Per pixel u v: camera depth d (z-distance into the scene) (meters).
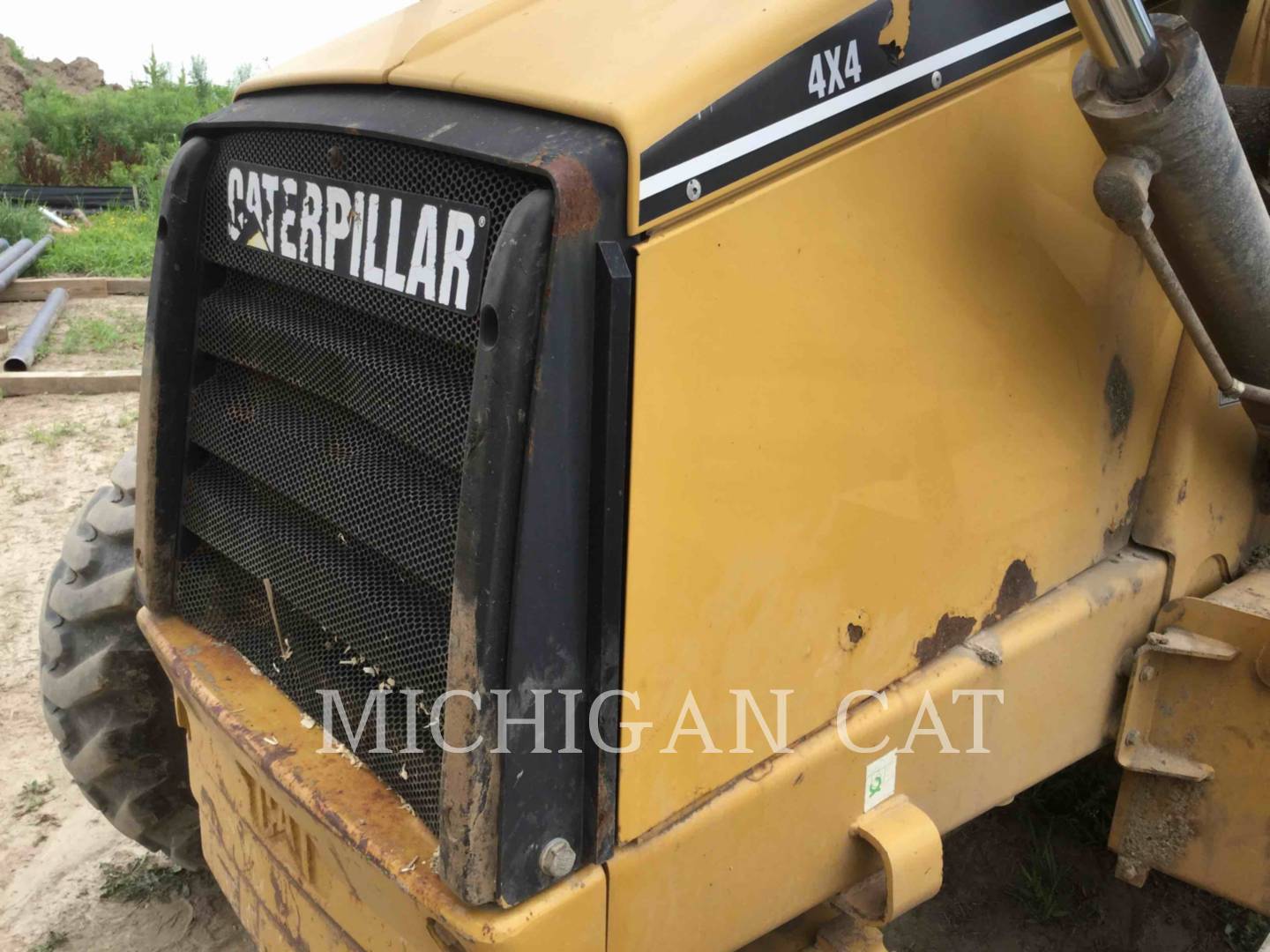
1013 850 2.67
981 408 1.47
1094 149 1.52
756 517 1.27
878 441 1.37
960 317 1.41
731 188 1.16
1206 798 1.76
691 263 1.14
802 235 1.23
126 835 2.44
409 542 1.31
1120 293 1.61
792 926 1.58
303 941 1.61
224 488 1.70
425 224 1.22
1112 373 1.64
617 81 1.13
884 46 1.26
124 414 5.82
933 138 1.33
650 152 1.09
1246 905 1.75
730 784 1.34
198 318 1.69
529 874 1.20
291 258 1.46
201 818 1.92
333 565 1.46
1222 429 1.80
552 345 1.08
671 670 1.24
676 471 1.18
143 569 1.80
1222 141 1.29
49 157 15.06
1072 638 1.65
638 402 1.13
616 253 1.09
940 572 1.49
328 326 1.43
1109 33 1.19
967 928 2.46
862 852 1.51
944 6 1.30
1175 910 2.49
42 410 5.88
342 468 1.42
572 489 1.13
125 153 15.83
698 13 1.23
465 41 1.36
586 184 1.07
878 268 1.31
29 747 3.12
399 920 1.35
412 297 1.24
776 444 1.26
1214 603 1.72
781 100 1.18
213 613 1.75
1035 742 1.67
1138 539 1.78
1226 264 1.42
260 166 1.50
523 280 1.07
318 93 1.46
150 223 11.42
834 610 1.38
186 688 1.65
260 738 1.50
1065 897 2.53
